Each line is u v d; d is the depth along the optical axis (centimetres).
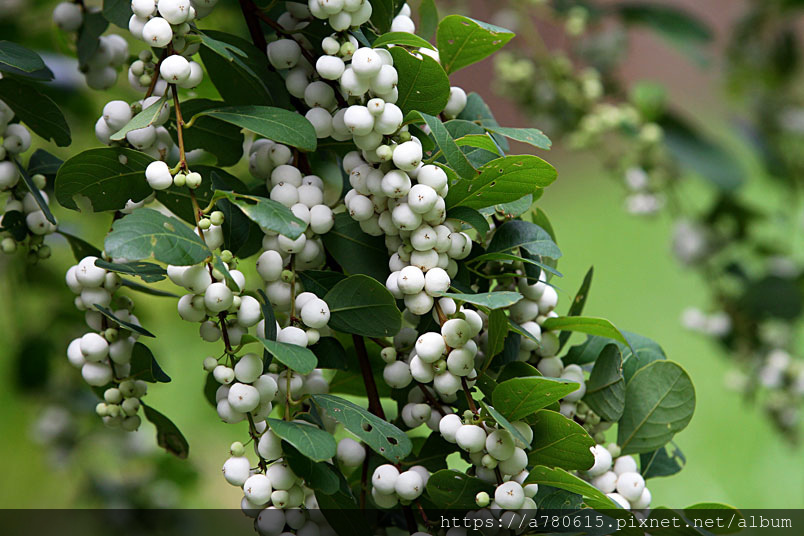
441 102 67
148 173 65
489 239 70
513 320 69
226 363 65
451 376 66
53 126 70
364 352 69
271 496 65
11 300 100
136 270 66
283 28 69
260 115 66
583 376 70
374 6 68
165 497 112
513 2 116
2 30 93
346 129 67
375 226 67
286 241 66
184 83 65
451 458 97
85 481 112
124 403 68
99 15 73
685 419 69
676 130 113
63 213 97
